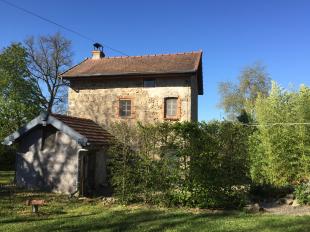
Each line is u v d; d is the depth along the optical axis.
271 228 9.62
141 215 11.52
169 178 13.34
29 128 17.22
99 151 18.62
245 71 49.94
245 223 10.21
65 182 16.70
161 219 10.86
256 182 17.59
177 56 25.58
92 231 9.36
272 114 22.42
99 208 13.00
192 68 22.66
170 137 13.41
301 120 21.56
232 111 49.22
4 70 37.81
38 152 17.38
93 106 24.30
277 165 19.62
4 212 11.84
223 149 13.24
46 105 41.25
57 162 16.97
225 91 49.91
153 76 23.14
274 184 18.14
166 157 13.47
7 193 15.78
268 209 13.26
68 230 9.45
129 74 23.17
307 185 15.10
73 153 16.72
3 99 29.89
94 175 18.05
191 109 23.00
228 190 13.09
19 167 17.67
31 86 39.56
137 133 13.92
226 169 13.14
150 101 23.36
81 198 15.26
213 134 13.36
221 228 9.62
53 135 17.23
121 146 14.01
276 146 19.73
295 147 19.72
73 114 24.50
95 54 27.69
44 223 10.26
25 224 10.11
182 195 13.20
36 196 15.29
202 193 13.03
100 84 24.31
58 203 13.90
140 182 13.77
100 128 20.30
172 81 23.16
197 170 13.06
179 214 11.61
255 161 19.72
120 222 10.44
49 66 41.72
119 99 23.88
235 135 13.46
